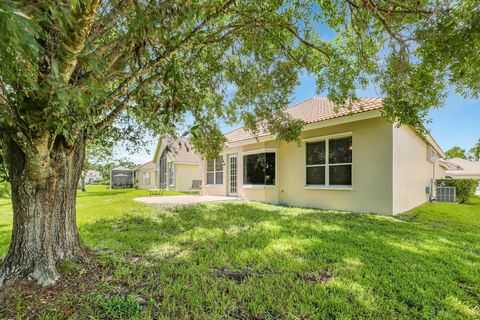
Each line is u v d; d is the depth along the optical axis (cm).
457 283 290
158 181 2709
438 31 267
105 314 217
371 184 762
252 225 576
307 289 268
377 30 384
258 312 228
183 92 321
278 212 765
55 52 173
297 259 356
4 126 212
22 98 174
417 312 229
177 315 222
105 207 900
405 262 348
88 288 262
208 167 1462
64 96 158
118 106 333
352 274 307
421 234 508
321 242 436
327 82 502
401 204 799
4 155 270
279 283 281
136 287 270
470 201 1246
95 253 365
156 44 251
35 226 274
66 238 316
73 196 333
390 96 416
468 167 3061
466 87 328
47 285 261
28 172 255
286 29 423
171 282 281
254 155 1117
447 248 414
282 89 509
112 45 253
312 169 923
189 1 223
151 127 443
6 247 415
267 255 370
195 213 739
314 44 471
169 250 397
